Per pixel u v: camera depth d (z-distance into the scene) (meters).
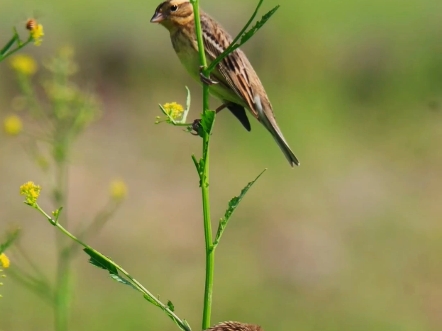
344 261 15.31
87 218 15.59
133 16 20.69
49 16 19.69
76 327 12.42
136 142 18.42
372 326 13.83
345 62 21.94
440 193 18.28
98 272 13.49
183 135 18.98
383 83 21.75
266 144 19.30
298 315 13.73
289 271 14.79
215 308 13.62
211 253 5.17
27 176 15.91
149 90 19.91
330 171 18.70
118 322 12.63
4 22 18.94
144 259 14.56
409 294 14.51
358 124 20.69
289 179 18.17
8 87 18.12
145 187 17.03
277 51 21.70
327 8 22.95
